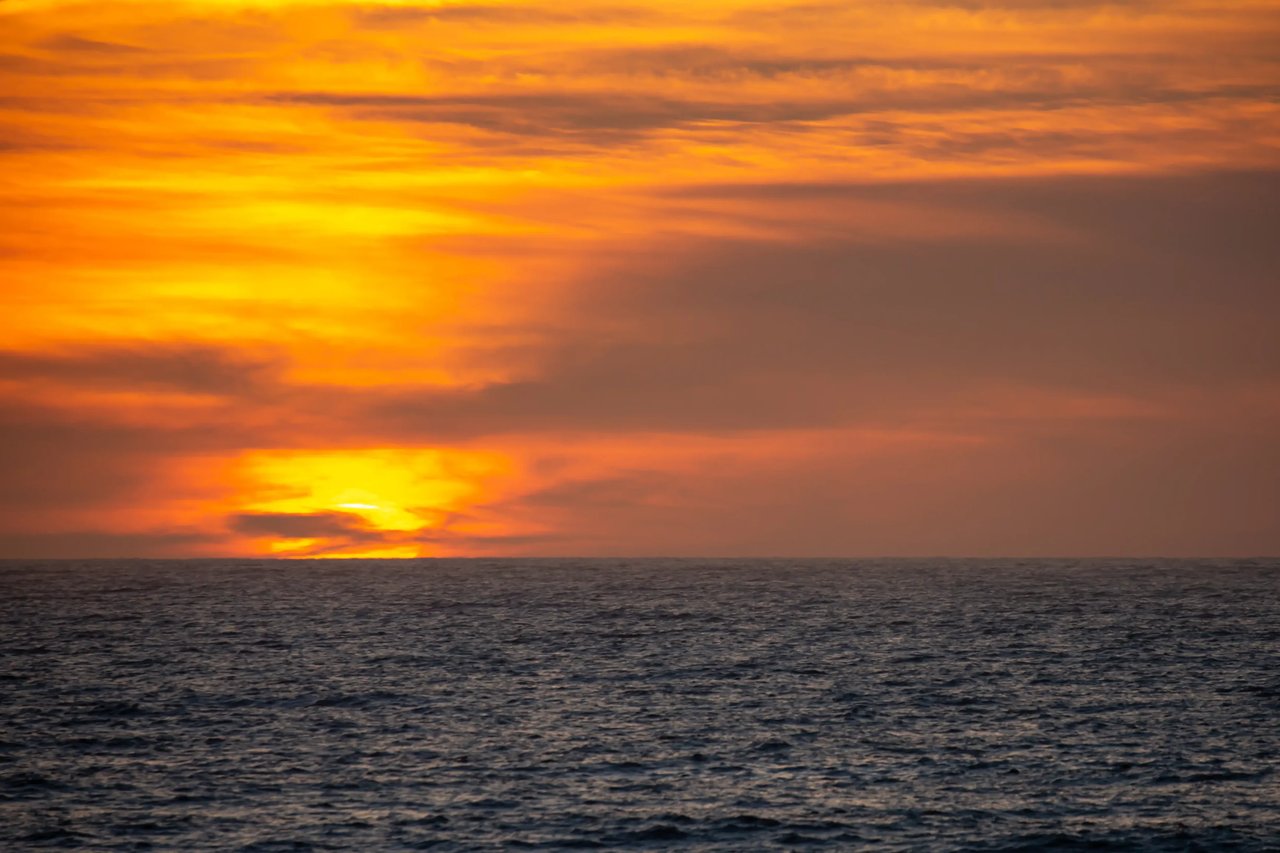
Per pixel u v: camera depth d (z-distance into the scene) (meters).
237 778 131.25
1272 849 109.50
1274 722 158.38
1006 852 108.88
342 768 135.25
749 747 145.00
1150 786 127.94
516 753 142.12
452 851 108.62
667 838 111.88
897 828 114.56
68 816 118.31
